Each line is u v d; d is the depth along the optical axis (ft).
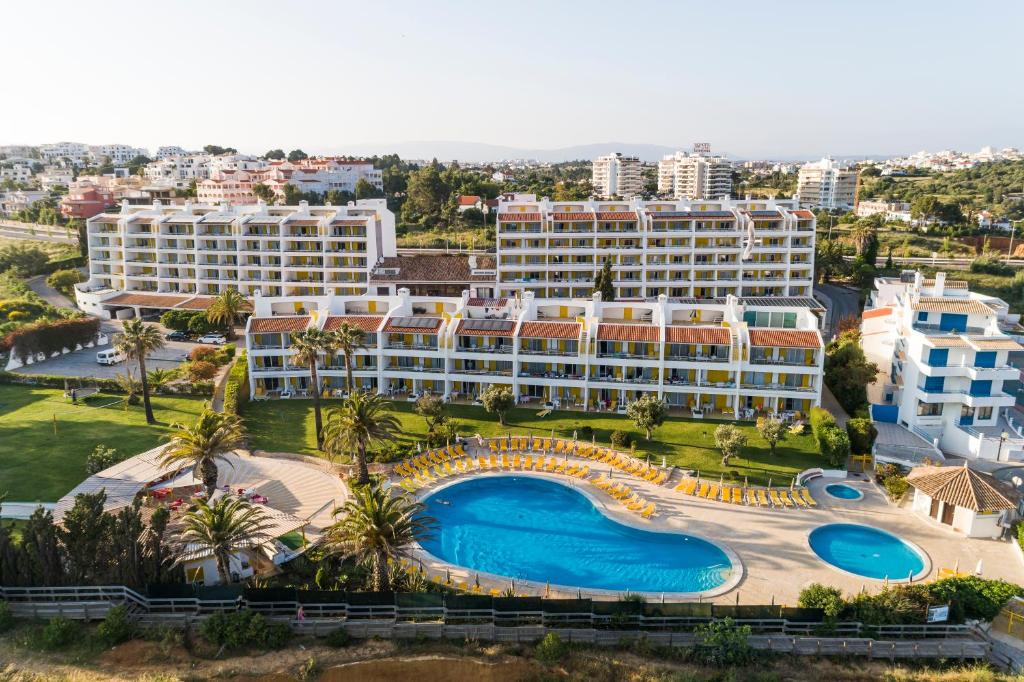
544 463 218.38
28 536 141.08
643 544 177.58
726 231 422.00
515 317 280.72
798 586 157.79
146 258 439.63
